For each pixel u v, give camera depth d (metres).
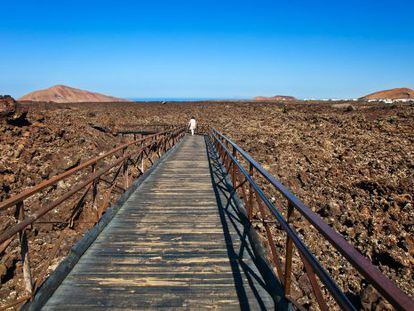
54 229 7.70
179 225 5.96
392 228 8.20
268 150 17.27
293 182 11.89
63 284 3.90
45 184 3.66
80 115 30.05
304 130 26.20
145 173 10.25
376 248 7.49
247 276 4.12
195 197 7.91
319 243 7.57
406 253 7.22
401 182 11.72
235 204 7.04
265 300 3.62
